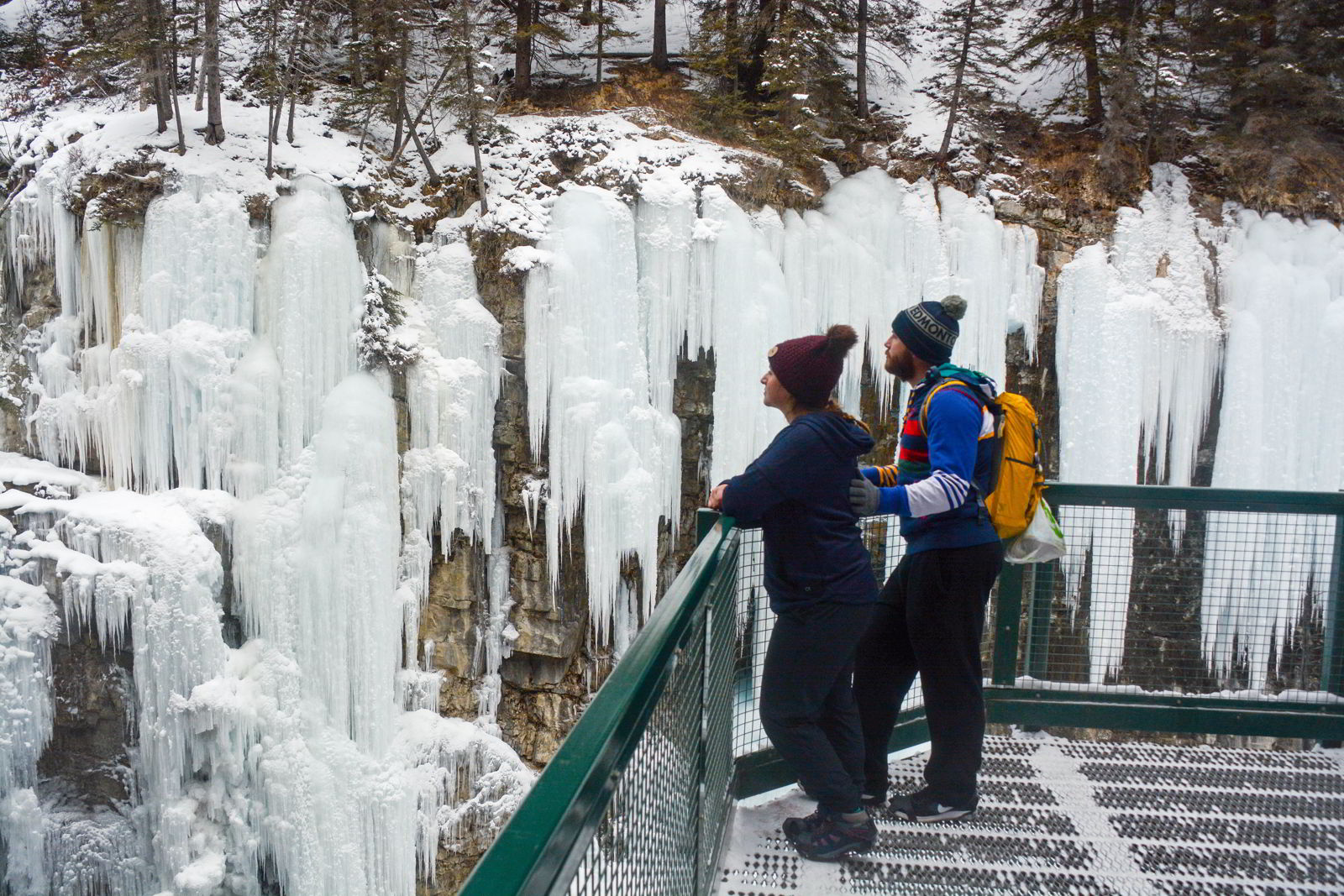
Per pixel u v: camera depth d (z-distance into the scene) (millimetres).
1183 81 14695
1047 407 13359
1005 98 15312
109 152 10156
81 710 9633
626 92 13953
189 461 10070
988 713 4289
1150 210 13188
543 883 1029
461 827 10867
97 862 9750
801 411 2977
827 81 13484
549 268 10891
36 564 9570
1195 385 12727
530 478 11203
